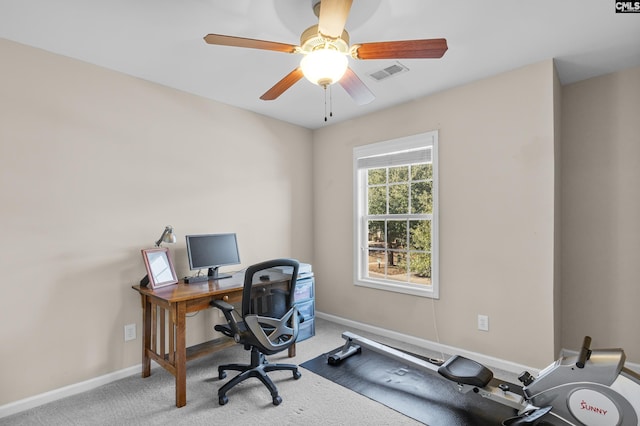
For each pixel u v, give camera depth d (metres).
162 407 2.18
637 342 2.61
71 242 2.38
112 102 2.60
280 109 3.54
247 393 2.36
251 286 2.25
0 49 2.12
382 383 2.50
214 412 2.13
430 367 2.31
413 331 3.29
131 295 2.66
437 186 3.11
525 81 2.61
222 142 3.32
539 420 1.83
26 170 2.21
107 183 2.56
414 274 3.42
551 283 2.50
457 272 2.99
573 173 2.90
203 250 2.90
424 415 2.09
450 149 3.04
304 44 1.72
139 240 2.72
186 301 2.29
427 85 2.96
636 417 1.59
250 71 2.65
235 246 3.18
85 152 2.46
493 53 2.41
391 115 3.47
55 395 2.27
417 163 3.29
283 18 1.97
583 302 2.83
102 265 2.52
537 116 2.56
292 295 2.52
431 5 1.85
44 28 2.04
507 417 2.05
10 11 1.86
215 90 3.03
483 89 2.83
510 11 1.91
